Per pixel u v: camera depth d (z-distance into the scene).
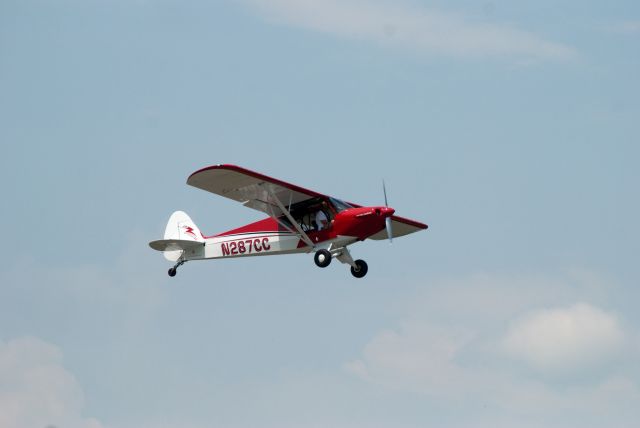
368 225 76.88
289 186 75.69
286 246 80.62
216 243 85.06
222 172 72.56
